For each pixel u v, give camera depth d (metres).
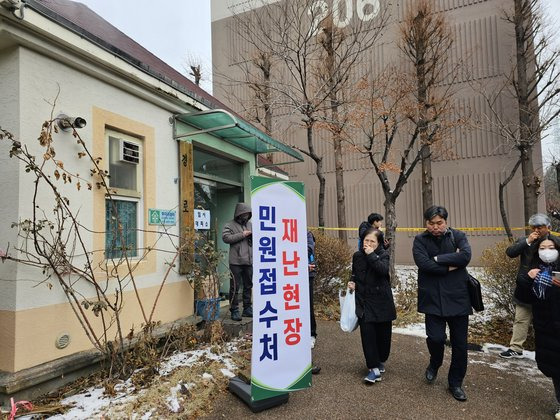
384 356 3.70
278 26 9.07
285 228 3.20
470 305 3.21
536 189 9.55
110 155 4.02
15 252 2.97
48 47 3.18
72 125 3.36
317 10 9.16
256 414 2.93
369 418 2.88
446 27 9.48
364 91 9.11
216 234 6.36
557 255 3.01
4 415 2.64
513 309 5.23
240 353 4.14
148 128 4.48
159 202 4.60
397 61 10.82
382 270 3.40
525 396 3.28
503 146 10.91
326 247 7.05
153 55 6.82
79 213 3.50
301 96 10.27
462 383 3.55
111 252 3.91
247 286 5.20
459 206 11.37
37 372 2.94
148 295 4.29
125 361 3.41
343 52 10.01
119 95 4.07
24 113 3.07
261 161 8.18
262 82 10.29
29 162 2.88
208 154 6.20
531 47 10.09
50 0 4.62
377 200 12.30
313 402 3.15
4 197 3.06
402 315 6.05
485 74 11.08
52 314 3.18
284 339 3.08
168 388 3.17
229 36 12.84
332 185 12.88
